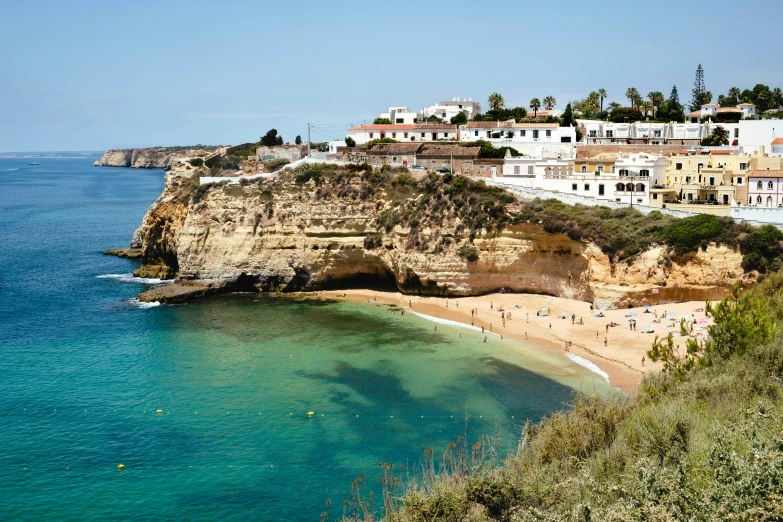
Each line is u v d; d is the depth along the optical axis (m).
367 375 69.38
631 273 87.62
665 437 32.88
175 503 45.84
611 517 24.81
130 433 56.38
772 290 63.47
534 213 96.62
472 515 30.83
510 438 53.62
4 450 53.16
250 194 113.31
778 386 37.28
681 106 176.00
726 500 24.06
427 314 94.38
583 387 64.44
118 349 79.69
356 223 109.06
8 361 75.19
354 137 157.00
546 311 88.94
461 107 185.62
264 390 65.75
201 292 107.75
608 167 111.12
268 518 43.97
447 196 104.94
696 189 105.50
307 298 106.12
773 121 128.12
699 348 48.59
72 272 129.12
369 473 49.09
